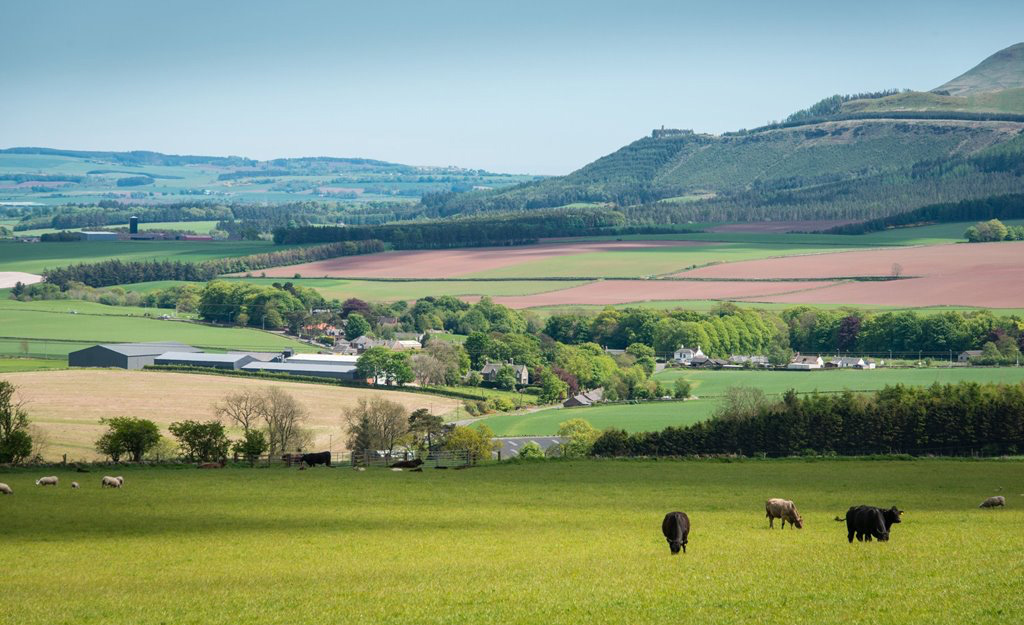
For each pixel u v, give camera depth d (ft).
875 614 125.29
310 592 151.94
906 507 253.44
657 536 205.05
